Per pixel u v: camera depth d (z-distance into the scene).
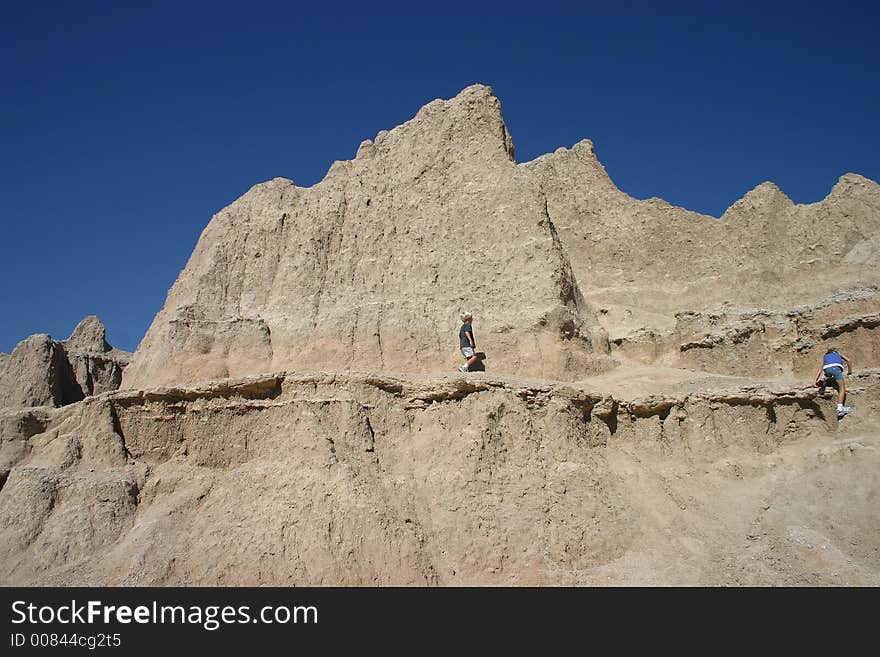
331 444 20.23
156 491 21.06
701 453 22.20
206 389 21.98
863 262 27.73
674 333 27.61
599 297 31.03
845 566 17.97
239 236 27.58
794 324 25.45
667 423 22.73
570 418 21.56
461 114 29.47
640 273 32.16
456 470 20.05
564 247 33.66
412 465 20.77
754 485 21.23
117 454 21.83
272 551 18.28
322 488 19.27
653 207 33.31
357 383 21.69
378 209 27.75
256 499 19.70
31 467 21.47
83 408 22.62
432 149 28.89
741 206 31.50
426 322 25.03
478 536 18.92
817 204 29.95
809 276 28.61
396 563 18.00
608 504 20.11
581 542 19.06
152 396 22.16
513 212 26.91
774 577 17.98
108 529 20.08
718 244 31.34
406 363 24.31
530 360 24.05
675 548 19.23
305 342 24.83
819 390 22.22
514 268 26.02
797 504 20.11
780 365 25.02
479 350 24.48
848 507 19.44
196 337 24.91
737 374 25.44
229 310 26.00
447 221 27.30
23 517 20.25
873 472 19.84
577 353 24.69
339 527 18.47
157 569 18.41
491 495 19.75
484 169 28.14
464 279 26.00
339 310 25.33
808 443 22.02
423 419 21.61
